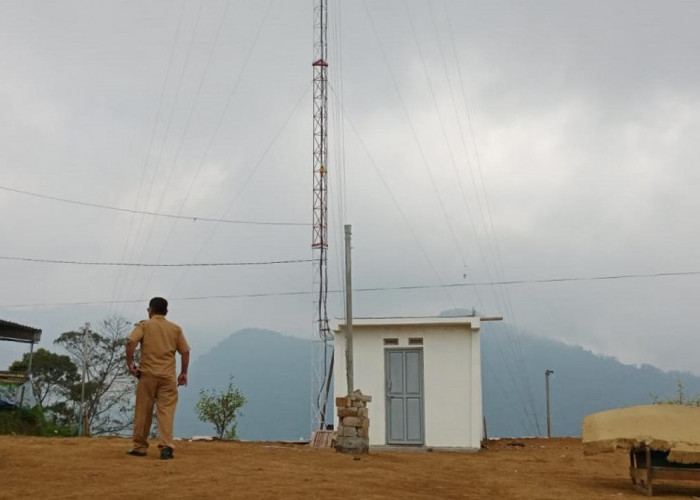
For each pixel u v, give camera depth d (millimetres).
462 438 22562
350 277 19625
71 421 42000
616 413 12711
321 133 40906
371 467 13469
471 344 23047
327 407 35906
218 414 34688
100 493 9148
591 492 11859
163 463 11523
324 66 41594
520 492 11547
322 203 40062
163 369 12109
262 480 10508
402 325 23281
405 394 23141
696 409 12648
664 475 11625
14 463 11125
